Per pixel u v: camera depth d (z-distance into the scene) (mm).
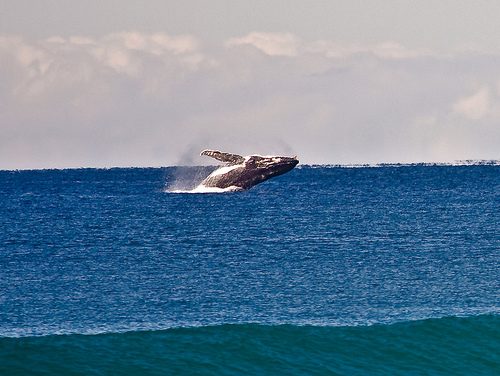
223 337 113625
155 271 185000
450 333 117125
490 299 146625
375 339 114875
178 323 126938
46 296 152000
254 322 127125
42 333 119500
